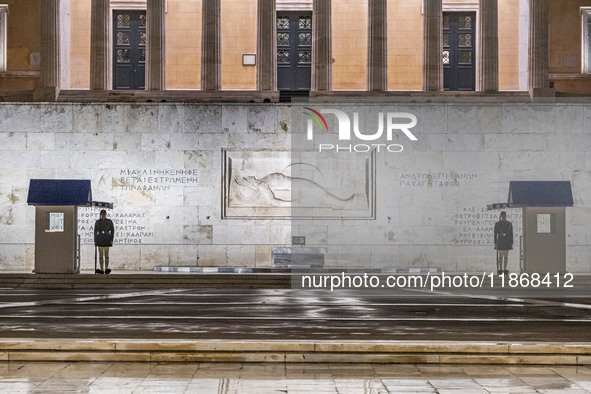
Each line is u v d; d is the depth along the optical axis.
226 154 33.56
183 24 37.78
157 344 11.41
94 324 14.91
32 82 35.50
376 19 35.03
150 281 26.61
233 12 37.84
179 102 33.81
